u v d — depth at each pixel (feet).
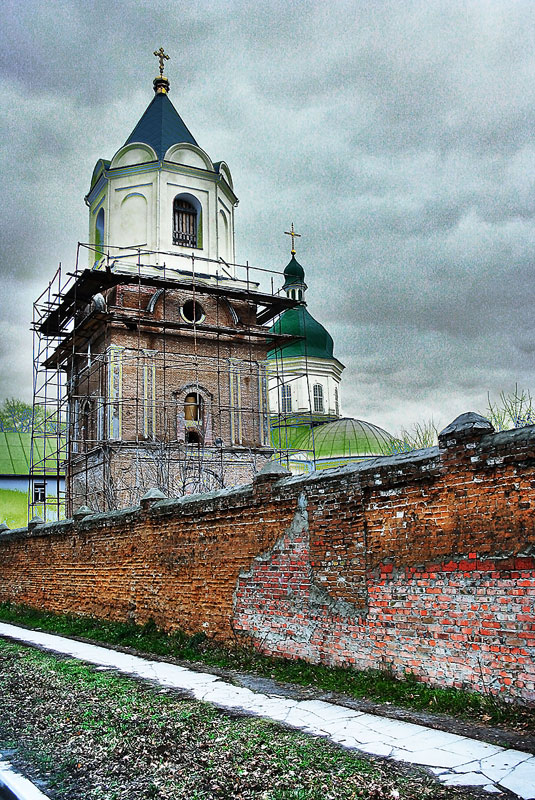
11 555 72.69
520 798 16.89
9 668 37.81
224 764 20.26
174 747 22.12
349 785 18.15
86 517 57.52
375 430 141.38
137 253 94.17
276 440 149.79
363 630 30.07
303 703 26.94
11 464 147.23
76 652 42.86
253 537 37.58
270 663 34.42
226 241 102.17
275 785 18.49
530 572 23.62
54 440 159.12
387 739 21.77
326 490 32.71
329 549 32.32
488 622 24.82
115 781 19.72
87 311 91.45
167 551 45.34
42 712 27.50
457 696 24.79
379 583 29.45
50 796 18.95
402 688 26.94
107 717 26.07
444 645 26.35
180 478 87.61
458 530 26.22
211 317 95.35
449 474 26.73
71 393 92.22
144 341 89.92
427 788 17.71
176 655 39.73
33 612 64.39
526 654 23.52
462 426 26.27
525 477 24.06
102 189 100.07
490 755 19.88
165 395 89.97
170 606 44.55
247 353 97.14
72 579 58.59
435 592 26.89
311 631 33.01
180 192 97.04
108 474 84.07
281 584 35.22
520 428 24.63
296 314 161.38
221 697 28.48
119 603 50.75
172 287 91.04
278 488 35.94
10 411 187.62
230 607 38.88
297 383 158.20
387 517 29.43
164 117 100.89
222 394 94.07
